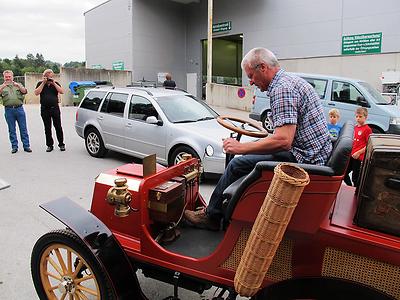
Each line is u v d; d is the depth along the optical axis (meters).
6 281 3.17
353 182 5.00
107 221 2.78
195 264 2.32
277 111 2.32
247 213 2.06
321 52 19.28
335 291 1.91
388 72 15.23
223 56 26.81
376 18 17.06
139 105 7.06
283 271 2.03
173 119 6.60
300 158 2.39
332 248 1.89
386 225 1.84
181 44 26.30
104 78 21.80
